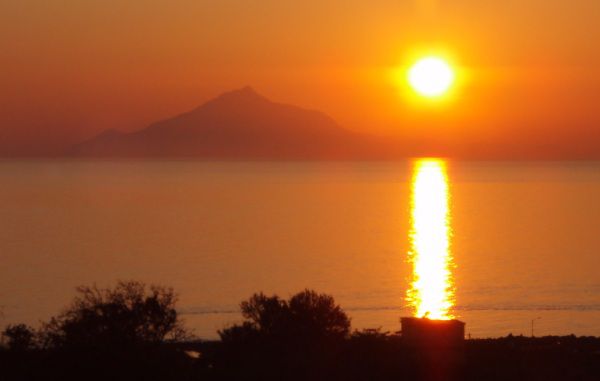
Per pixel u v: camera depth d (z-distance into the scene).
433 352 85.00
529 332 153.38
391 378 72.19
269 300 89.69
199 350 80.38
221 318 167.38
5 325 159.25
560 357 88.25
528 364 82.69
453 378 73.94
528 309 186.75
